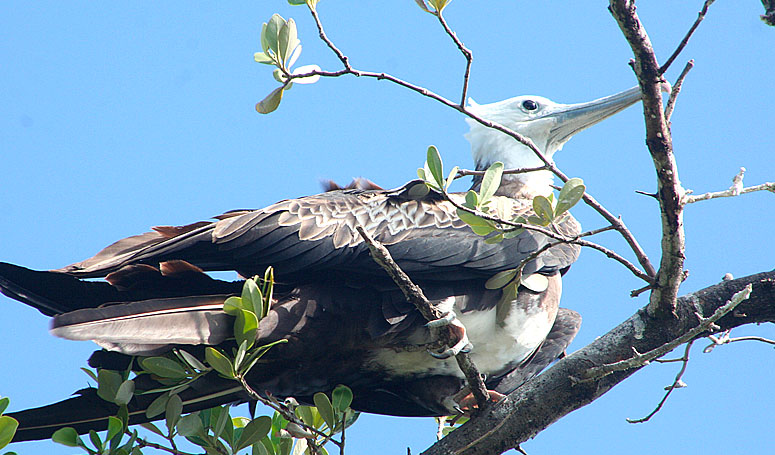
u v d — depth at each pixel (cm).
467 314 1032
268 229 972
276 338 962
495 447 912
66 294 989
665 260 852
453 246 1018
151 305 888
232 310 868
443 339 901
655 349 838
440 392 1059
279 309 968
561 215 896
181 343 874
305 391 1051
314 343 986
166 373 869
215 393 970
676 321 909
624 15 743
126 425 894
